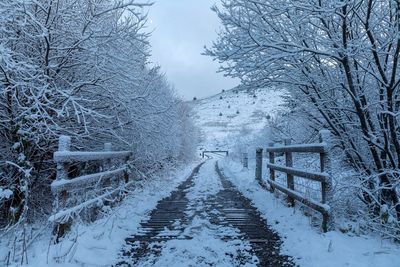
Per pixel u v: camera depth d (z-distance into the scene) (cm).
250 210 707
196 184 1246
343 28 554
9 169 666
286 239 481
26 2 530
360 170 656
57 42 677
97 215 584
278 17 634
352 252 398
